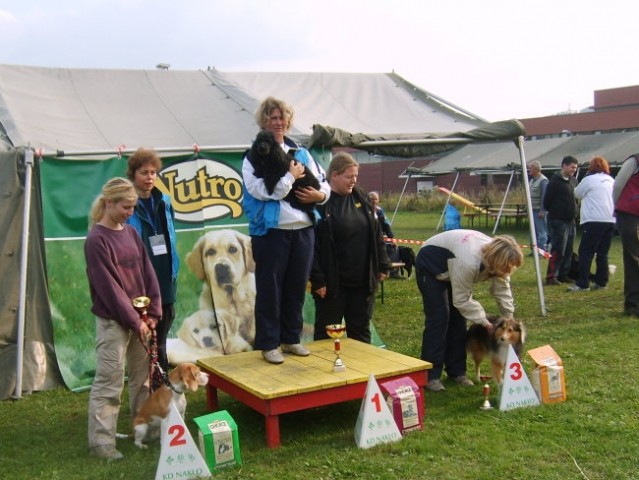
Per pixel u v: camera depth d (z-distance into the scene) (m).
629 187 7.56
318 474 3.89
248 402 4.44
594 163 9.53
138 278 4.29
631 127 32.91
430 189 34.03
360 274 5.41
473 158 22.94
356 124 7.47
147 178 4.70
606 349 6.31
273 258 4.61
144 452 4.28
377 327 7.91
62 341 6.06
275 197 4.35
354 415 4.93
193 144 6.65
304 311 6.93
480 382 5.53
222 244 6.75
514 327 4.94
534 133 36.19
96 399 4.21
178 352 6.47
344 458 4.08
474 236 5.15
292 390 4.23
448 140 7.33
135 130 6.70
